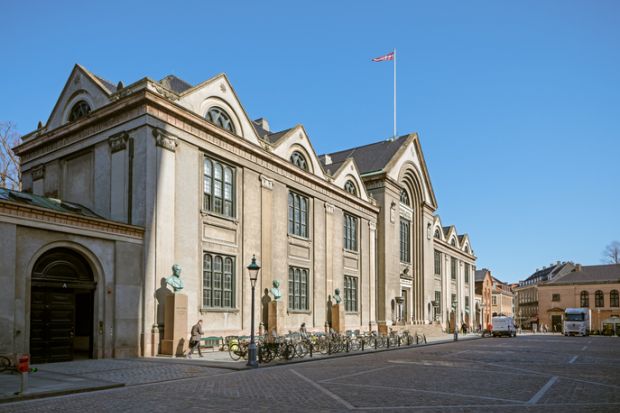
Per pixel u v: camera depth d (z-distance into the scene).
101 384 13.41
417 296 50.94
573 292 94.81
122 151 23.06
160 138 22.77
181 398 11.74
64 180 26.00
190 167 24.36
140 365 18.09
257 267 19.45
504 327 54.38
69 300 19.70
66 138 25.88
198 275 24.22
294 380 15.02
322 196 35.56
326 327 34.56
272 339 24.72
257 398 11.75
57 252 19.23
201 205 24.84
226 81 27.31
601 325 91.19
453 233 67.25
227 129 26.97
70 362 18.89
